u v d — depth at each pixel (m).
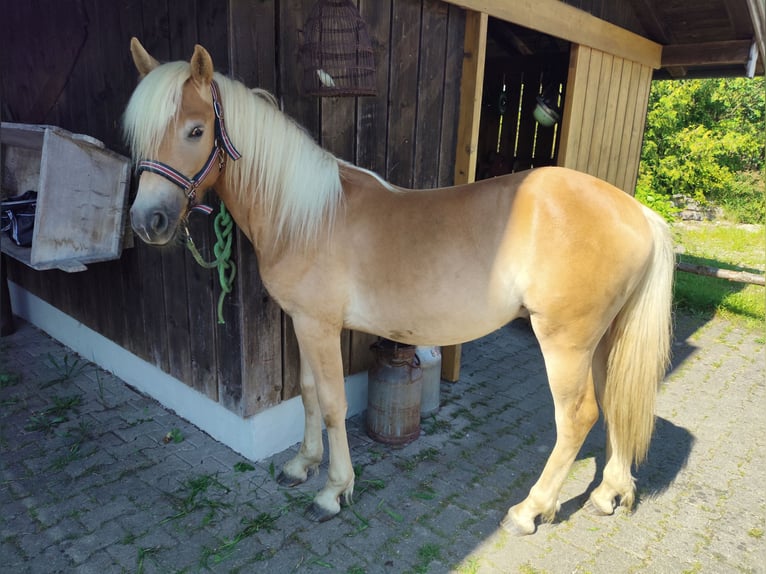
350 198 1.93
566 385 1.90
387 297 1.88
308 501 2.22
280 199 1.87
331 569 1.89
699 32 4.26
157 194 1.62
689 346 4.08
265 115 1.82
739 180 10.08
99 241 2.49
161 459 2.48
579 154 3.81
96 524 2.07
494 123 4.93
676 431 2.87
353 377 2.87
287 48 2.10
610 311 1.86
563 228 1.75
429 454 2.59
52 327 3.77
